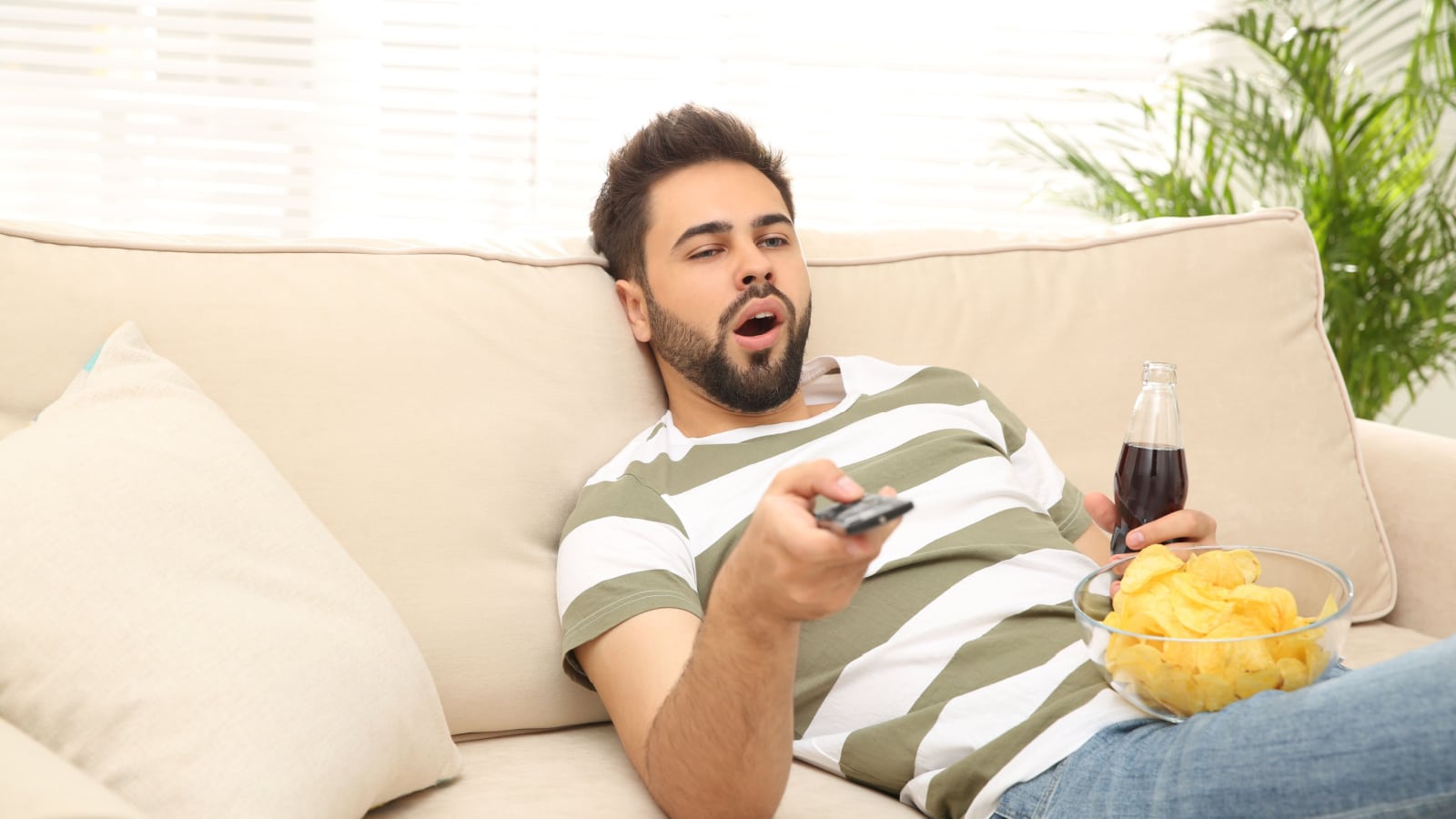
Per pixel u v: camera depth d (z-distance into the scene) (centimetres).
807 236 155
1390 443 165
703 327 130
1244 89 270
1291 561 105
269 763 84
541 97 261
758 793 92
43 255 116
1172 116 278
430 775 103
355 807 91
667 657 102
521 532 121
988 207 280
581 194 267
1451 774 78
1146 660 92
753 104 266
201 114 254
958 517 122
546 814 100
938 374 142
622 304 140
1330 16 273
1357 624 154
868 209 277
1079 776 96
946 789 103
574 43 258
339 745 89
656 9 260
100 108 252
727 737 90
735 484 125
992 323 152
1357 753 82
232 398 115
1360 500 156
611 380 133
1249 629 91
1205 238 163
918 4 268
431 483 118
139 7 250
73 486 91
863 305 150
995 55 273
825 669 114
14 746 66
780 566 77
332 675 92
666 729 94
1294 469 154
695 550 119
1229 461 153
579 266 138
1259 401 156
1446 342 243
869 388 139
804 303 133
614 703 105
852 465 129
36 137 253
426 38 254
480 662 115
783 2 264
